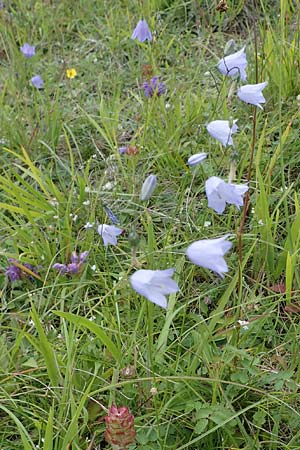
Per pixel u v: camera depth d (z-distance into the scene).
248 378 0.46
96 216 0.64
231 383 0.43
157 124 0.73
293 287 0.54
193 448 0.45
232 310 0.53
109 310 0.52
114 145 0.74
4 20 0.98
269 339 0.51
